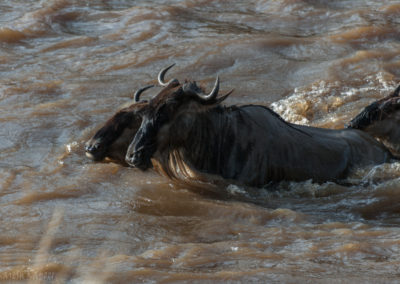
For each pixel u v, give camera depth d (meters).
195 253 23.73
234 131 30.75
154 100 28.89
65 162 34.69
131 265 22.69
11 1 70.19
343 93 46.50
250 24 65.38
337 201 30.61
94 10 67.88
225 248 24.30
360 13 66.75
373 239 25.08
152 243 25.23
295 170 31.47
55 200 29.89
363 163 32.62
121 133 30.42
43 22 63.22
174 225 27.19
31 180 32.16
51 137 38.53
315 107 43.84
